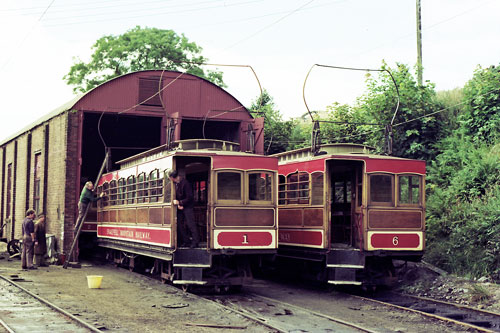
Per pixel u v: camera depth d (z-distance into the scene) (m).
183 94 22.42
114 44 38.81
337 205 15.62
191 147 14.63
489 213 15.09
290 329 9.77
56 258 20.52
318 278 14.76
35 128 26.06
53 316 10.16
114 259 19.91
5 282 14.79
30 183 26.56
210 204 13.20
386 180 13.99
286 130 29.25
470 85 20.27
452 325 10.19
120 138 27.34
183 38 39.44
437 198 16.94
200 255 13.14
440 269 15.02
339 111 24.75
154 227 14.62
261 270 18.03
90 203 19.88
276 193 13.84
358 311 11.70
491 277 13.63
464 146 18.81
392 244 13.81
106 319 10.11
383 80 21.33
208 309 11.39
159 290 13.91
